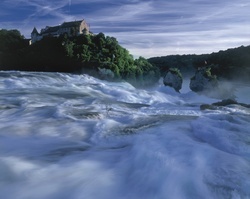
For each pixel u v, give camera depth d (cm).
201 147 893
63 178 754
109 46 6700
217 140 970
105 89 3206
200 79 3650
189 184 677
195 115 1541
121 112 1630
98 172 793
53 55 6625
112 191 692
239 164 767
